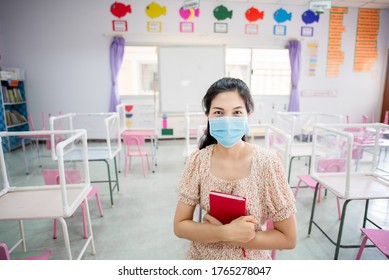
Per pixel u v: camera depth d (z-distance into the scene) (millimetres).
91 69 5109
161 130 5441
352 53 5414
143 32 5023
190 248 822
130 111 5340
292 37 5215
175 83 5293
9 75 4531
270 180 706
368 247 1792
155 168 3639
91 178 3234
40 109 5180
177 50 5148
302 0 4883
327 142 3000
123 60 5195
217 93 721
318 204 2502
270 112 5562
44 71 5051
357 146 3006
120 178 3242
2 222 2197
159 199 2643
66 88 5152
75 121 5266
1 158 1587
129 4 4910
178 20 5023
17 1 4770
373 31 5367
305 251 1785
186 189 764
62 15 4875
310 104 5539
